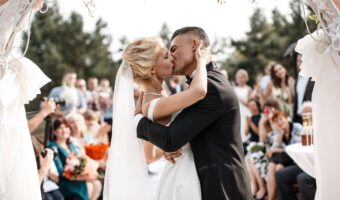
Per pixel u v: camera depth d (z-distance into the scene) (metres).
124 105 3.54
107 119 10.43
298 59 7.03
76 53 30.72
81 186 5.91
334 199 3.26
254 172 7.31
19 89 3.57
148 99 3.48
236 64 26.06
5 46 3.42
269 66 8.88
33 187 3.56
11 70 3.52
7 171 3.47
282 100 8.42
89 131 7.86
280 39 25.61
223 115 3.17
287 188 6.10
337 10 3.19
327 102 3.28
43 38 30.28
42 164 5.12
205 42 3.31
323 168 3.28
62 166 5.89
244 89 9.27
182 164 3.26
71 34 30.77
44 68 29.42
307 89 6.46
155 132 3.15
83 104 10.16
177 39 3.34
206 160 3.16
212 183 3.12
